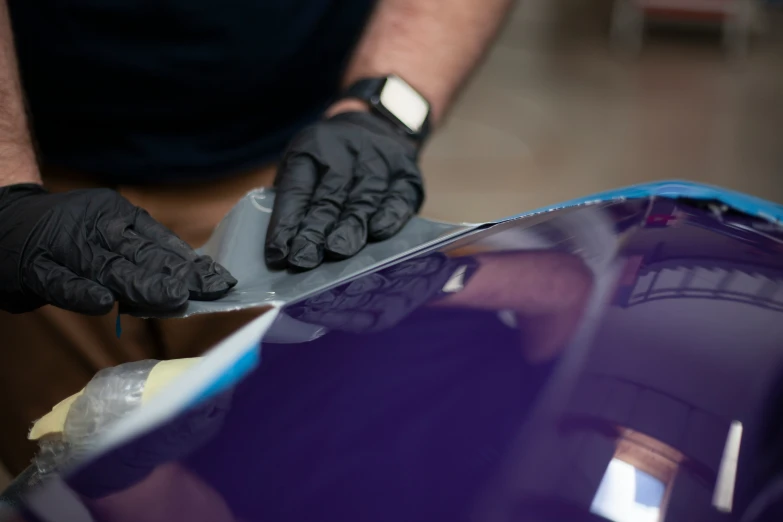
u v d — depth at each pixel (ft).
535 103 10.13
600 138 9.04
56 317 2.37
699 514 0.83
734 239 1.29
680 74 11.52
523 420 0.92
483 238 1.37
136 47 2.32
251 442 0.95
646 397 0.95
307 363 1.07
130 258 1.69
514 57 12.07
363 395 0.98
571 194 7.62
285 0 2.38
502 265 1.22
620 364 0.99
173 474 0.94
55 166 2.65
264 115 2.66
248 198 1.91
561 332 1.05
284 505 0.86
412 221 1.84
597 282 1.15
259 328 1.22
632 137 9.09
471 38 2.66
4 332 2.37
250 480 0.90
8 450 2.49
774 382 0.98
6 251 1.70
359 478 0.87
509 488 0.85
